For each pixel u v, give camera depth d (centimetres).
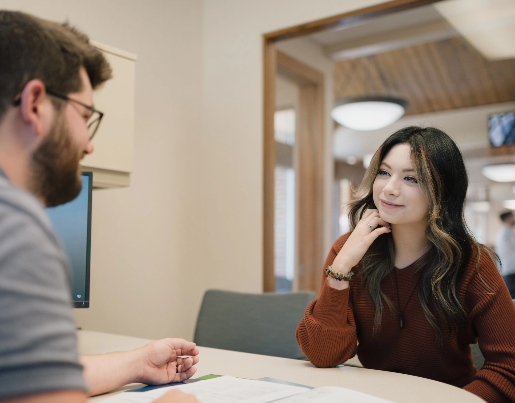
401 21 282
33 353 36
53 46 54
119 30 243
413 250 120
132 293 246
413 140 116
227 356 118
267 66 280
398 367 121
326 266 130
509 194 289
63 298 39
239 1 287
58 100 54
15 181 51
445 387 90
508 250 277
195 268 287
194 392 79
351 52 319
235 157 284
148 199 257
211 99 294
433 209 114
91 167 165
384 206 117
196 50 294
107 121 170
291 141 301
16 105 50
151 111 261
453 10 260
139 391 81
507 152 301
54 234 41
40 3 203
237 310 167
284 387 82
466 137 322
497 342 110
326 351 109
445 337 115
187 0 288
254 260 274
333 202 327
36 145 51
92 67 60
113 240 237
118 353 86
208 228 291
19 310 36
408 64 331
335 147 342
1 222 38
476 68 310
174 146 275
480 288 114
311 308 120
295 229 298
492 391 104
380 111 346
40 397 36
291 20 267
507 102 309
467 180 118
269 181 278
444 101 344
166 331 265
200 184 294
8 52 50
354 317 126
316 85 316
